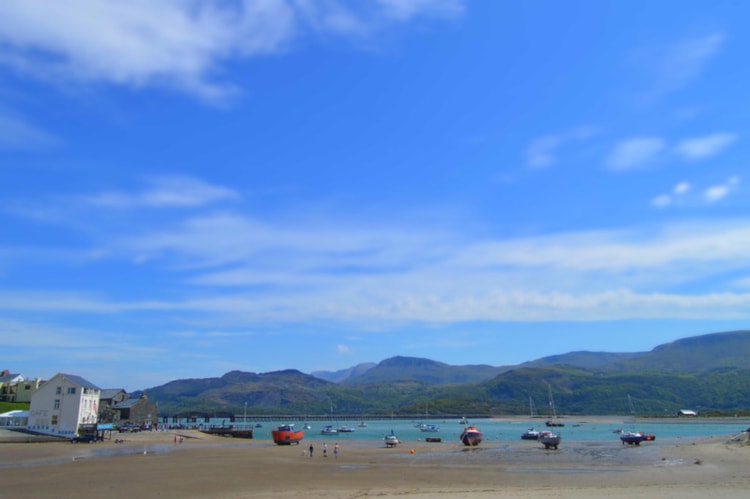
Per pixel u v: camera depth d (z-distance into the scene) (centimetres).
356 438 17362
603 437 15812
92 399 13162
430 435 19300
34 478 5484
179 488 4816
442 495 4188
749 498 3816
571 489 4506
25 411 13150
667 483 5091
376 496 4181
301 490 4691
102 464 7025
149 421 18675
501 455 9250
